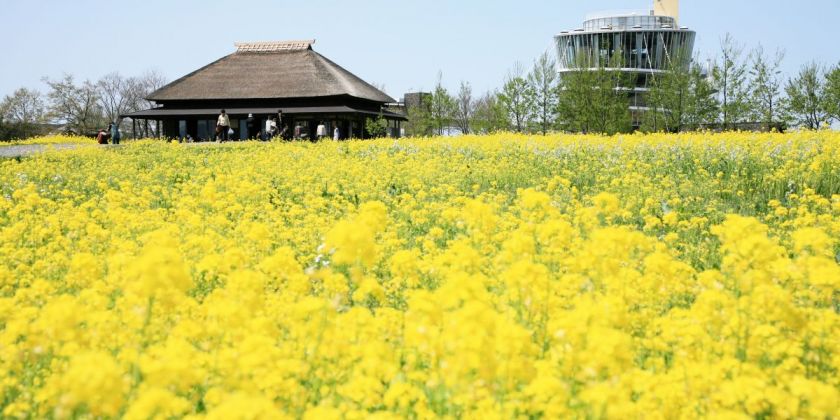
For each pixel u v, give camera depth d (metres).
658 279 4.80
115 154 21.34
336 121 48.03
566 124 42.16
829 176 11.81
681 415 3.19
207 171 16.14
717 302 3.96
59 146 28.34
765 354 3.82
